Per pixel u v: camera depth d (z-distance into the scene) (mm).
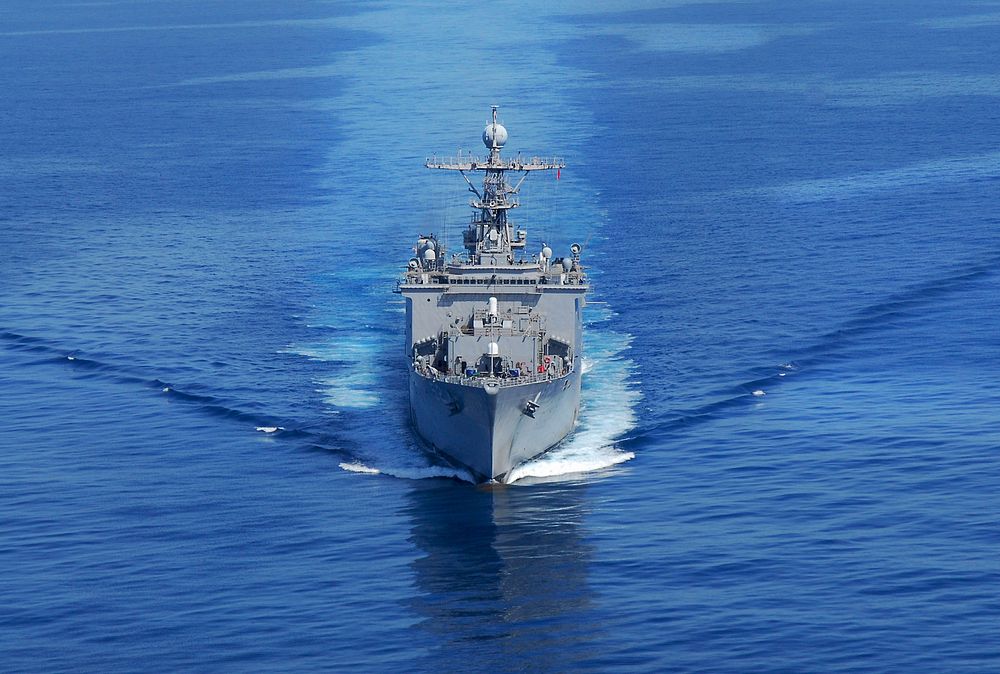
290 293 129000
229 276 135875
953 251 136875
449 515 81125
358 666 64688
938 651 64188
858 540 75562
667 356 108125
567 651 65625
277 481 86188
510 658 65125
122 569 74250
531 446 88375
